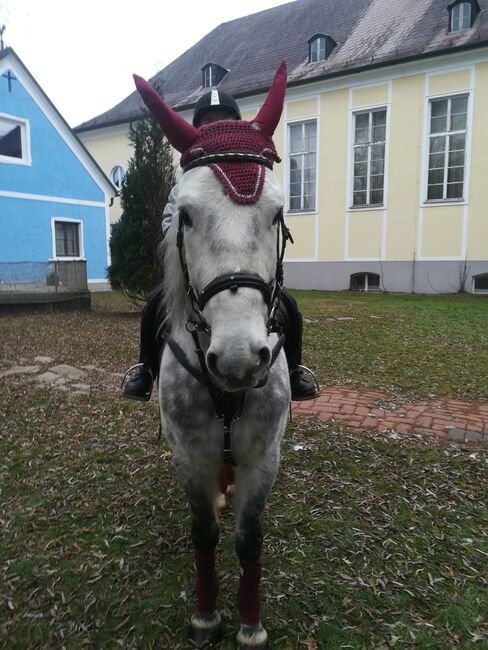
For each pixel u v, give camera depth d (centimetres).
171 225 201
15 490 349
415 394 550
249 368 145
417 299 1412
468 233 1528
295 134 1819
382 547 282
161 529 303
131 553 281
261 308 154
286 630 225
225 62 2288
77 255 1905
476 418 477
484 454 398
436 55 1492
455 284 1560
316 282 1803
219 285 151
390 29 1755
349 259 1730
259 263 156
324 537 290
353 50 1758
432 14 1694
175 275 194
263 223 161
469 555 274
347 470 372
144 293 1066
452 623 228
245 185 160
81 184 1870
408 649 214
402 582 254
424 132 1562
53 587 254
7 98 1616
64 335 891
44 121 1727
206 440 202
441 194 1589
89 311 1235
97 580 259
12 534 298
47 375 634
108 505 329
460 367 659
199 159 171
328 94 1706
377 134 1666
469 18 1537
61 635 224
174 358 212
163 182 1020
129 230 1030
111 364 695
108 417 486
